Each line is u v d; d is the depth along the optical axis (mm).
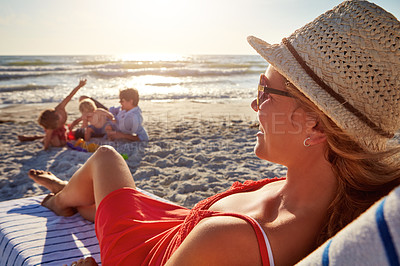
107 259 1395
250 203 1146
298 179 1042
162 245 1232
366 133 911
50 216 2324
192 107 10828
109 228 1461
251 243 879
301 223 966
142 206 1573
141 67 32469
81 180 1966
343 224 938
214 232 883
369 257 436
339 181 974
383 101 885
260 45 1070
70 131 6504
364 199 946
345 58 890
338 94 896
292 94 1003
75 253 1863
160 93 15352
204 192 3953
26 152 5559
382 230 429
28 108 10250
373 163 963
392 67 863
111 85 20172
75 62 35719
